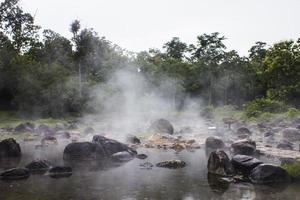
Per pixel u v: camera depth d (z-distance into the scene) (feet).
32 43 229.25
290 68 206.69
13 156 74.49
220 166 57.77
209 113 206.28
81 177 55.62
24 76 191.52
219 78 288.10
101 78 238.07
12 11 209.15
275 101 188.34
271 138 101.14
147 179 54.13
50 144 94.22
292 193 46.11
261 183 51.29
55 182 52.21
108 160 71.10
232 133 116.26
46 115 189.16
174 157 73.92
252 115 180.04
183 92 279.49
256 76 279.49
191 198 44.16
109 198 44.11
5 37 208.54
